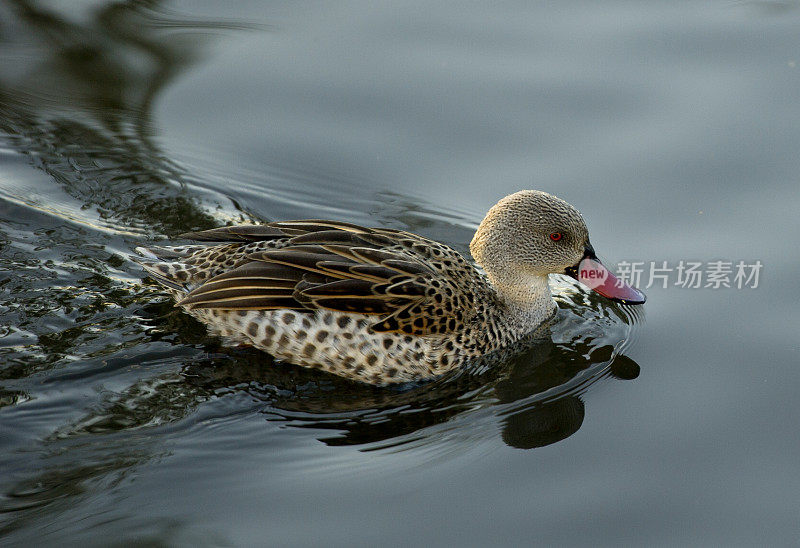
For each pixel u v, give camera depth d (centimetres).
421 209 1570
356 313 1205
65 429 1104
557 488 1034
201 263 1273
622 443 1109
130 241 1461
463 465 1070
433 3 1980
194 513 983
